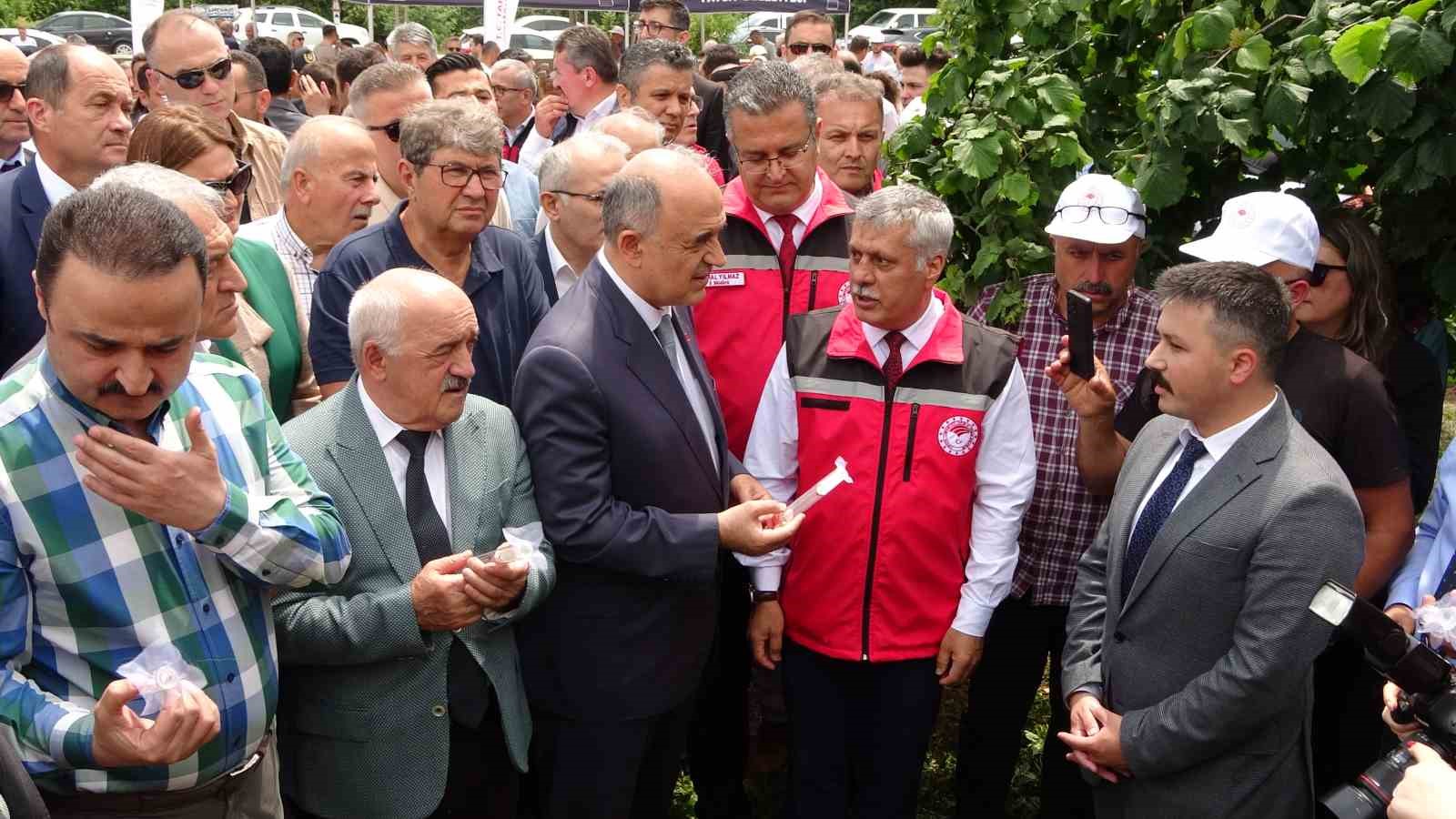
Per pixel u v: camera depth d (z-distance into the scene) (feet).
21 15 91.25
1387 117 11.88
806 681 11.37
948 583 11.15
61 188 12.09
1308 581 8.38
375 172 13.30
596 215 12.89
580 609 10.16
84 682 7.19
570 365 9.82
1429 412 12.96
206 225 8.72
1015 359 11.15
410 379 8.91
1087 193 11.93
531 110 25.61
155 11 26.61
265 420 8.11
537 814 11.01
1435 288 12.73
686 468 10.30
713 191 10.03
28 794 5.94
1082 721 9.44
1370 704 11.21
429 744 9.21
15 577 6.94
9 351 11.39
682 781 14.35
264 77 20.74
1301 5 13.66
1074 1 14.28
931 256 10.41
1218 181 14.39
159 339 6.55
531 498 9.98
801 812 11.46
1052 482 12.13
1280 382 10.74
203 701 6.74
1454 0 11.39
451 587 8.69
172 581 7.36
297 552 7.65
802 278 12.82
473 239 11.98
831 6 64.39
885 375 10.92
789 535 10.03
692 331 11.63
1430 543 10.11
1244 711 8.50
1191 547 8.86
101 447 6.72
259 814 8.19
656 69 18.29
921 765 11.46
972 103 15.03
